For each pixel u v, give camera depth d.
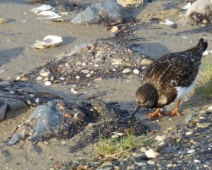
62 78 13.99
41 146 11.05
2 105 11.98
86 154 10.72
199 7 16.91
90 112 11.82
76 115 11.59
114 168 9.88
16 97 12.52
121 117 11.71
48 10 18.22
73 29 16.83
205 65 13.37
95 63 14.41
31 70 14.42
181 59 11.48
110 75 13.93
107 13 17.23
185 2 18.25
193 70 11.52
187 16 16.89
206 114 11.42
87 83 13.66
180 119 11.65
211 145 10.09
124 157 10.31
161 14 17.53
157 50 15.06
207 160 9.62
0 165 10.59
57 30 16.77
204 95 12.28
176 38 15.81
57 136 11.27
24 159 10.73
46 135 11.28
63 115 11.63
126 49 14.73
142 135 11.15
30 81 13.91
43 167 10.46
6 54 15.32
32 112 12.09
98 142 11.00
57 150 10.91
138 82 13.50
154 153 10.12
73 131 11.38
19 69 14.48
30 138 11.25
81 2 18.84
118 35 16.33
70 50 15.29
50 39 15.84
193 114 11.45
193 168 9.43
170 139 10.53
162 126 11.46
